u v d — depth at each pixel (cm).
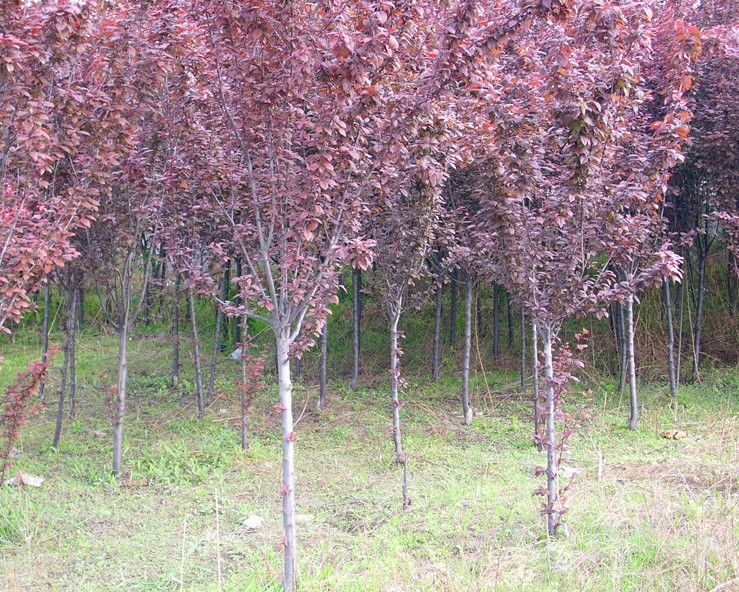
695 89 786
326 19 394
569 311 466
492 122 468
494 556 445
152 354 1195
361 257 416
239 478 663
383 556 463
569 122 420
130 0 518
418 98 423
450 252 800
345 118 409
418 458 730
